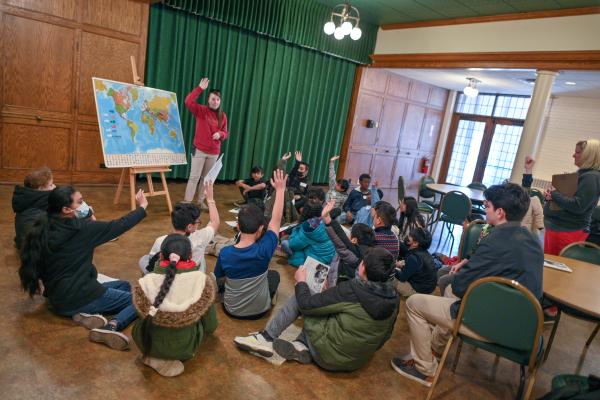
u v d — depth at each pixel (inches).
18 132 175.5
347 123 314.3
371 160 336.8
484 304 70.1
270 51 251.9
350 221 183.9
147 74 208.7
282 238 145.0
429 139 381.4
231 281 91.3
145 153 164.4
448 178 401.4
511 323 68.3
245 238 89.4
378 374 83.8
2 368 68.7
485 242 73.9
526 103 348.8
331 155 311.6
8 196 161.2
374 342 76.0
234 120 251.0
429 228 225.3
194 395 69.4
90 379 69.3
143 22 195.9
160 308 66.2
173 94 180.1
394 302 75.0
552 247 128.2
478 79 297.1
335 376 80.7
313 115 288.8
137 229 145.9
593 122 305.4
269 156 274.4
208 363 78.4
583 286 86.1
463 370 90.1
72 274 80.0
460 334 75.2
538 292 71.2
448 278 104.4
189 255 72.2
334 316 78.7
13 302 89.0
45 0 169.9
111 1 185.5
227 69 237.6
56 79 179.5
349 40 279.9
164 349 71.1
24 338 77.3
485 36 236.4
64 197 75.4
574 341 111.3
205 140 178.4
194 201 199.3
